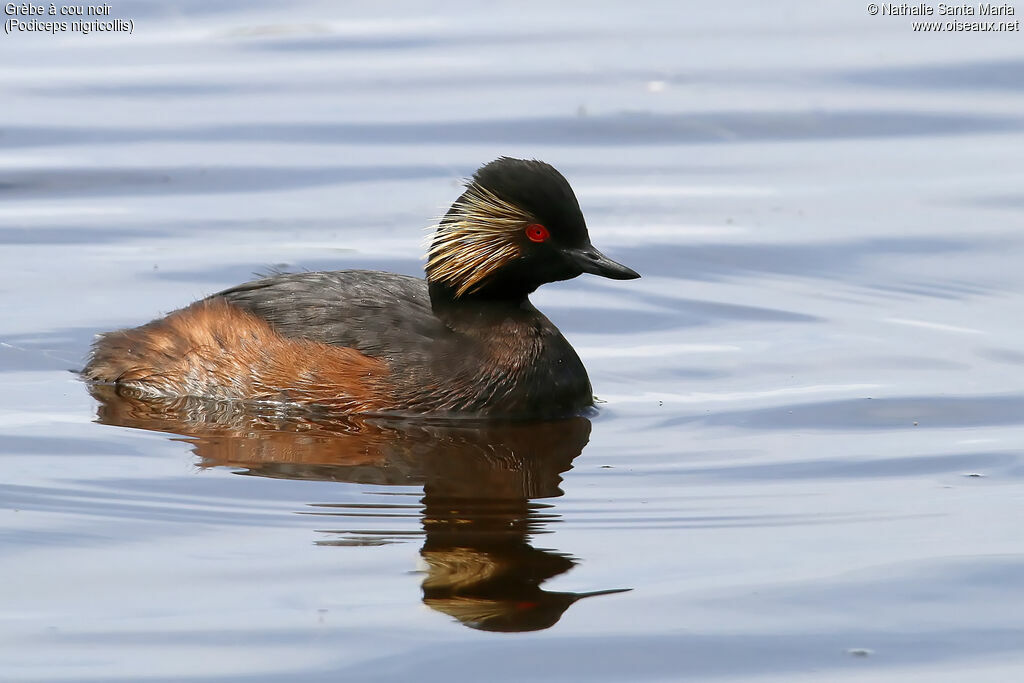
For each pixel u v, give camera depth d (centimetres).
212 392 1392
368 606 941
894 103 2417
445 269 1392
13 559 1006
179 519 1080
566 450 1266
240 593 957
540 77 2542
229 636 901
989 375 1469
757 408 1384
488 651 887
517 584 975
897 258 1839
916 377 1466
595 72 2564
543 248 1373
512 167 1380
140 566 996
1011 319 1644
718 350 1562
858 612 940
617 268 1359
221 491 1141
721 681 859
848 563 1012
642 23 2873
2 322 1582
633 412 1383
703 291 1745
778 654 888
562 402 1373
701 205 2033
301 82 2520
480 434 1310
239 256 1814
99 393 1408
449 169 2152
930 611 941
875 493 1156
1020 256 1841
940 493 1154
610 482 1180
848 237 1906
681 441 1292
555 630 913
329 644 893
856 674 867
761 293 1741
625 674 864
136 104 2409
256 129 2306
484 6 2997
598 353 1558
